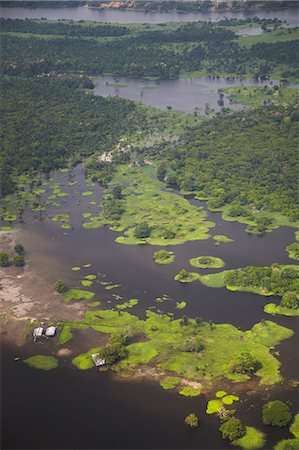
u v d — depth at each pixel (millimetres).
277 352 186875
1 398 171875
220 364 181750
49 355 189250
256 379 175750
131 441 157125
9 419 164750
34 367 184125
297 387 172500
